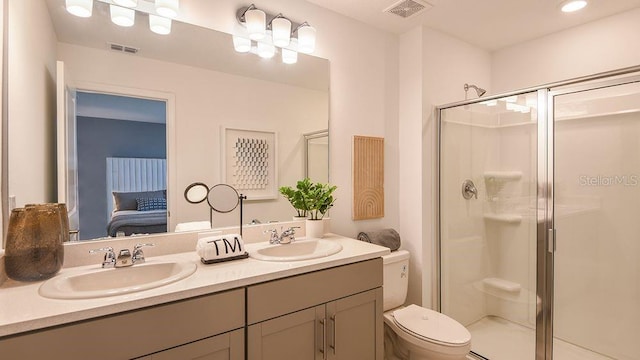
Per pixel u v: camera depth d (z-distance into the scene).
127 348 1.03
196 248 1.60
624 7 2.20
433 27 2.50
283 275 1.37
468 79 2.78
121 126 1.57
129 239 1.56
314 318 1.47
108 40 1.54
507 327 2.59
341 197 2.30
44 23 1.38
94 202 1.50
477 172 2.64
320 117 2.20
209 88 1.80
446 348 1.70
